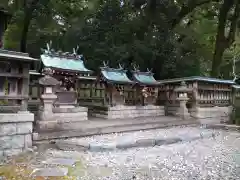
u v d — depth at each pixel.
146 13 15.33
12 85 5.25
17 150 5.01
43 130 6.31
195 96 11.22
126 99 11.53
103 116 9.95
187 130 8.71
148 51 14.06
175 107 12.06
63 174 3.80
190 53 16.86
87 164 4.45
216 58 16.73
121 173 3.99
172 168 4.33
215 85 12.41
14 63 5.23
